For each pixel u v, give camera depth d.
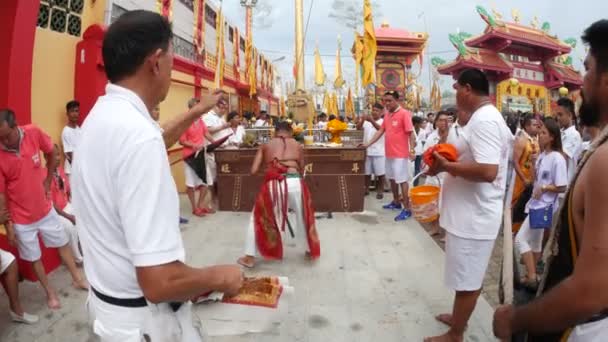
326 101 22.98
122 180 1.13
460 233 2.62
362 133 8.47
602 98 1.22
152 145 1.16
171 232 1.17
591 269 1.03
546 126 3.72
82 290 3.75
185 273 1.18
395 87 19.83
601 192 1.04
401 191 6.75
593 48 1.23
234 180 6.61
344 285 3.89
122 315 1.25
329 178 6.58
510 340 1.41
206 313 1.57
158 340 1.28
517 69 19.22
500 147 2.42
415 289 3.80
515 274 1.79
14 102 3.81
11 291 3.11
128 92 1.23
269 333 3.05
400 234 5.47
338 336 3.02
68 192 4.33
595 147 1.20
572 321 1.07
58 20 4.93
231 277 1.33
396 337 3.01
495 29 17.81
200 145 6.26
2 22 3.73
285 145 4.38
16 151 3.13
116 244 1.22
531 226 3.79
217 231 5.61
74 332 3.08
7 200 3.18
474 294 2.69
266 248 4.24
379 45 19.44
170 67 1.33
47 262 4.11
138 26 1.23
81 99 5.20
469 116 2.65
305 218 4.39
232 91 16.56
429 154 2.62
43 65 4.72
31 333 3.06
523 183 4.65
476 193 2.57
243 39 18.61
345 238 5.30
